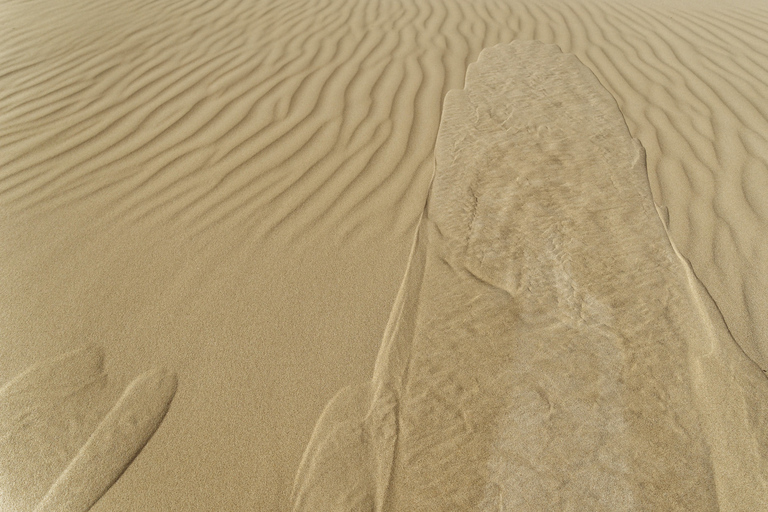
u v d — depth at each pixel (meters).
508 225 2.54
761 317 2.05
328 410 1.83
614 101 3.47
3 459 1.70
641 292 2.19
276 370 1.96
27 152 3.12
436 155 2.99
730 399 1.82
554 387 1.89
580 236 2.46
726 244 2.36
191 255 2.42
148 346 2.04
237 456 1.71
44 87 3.80
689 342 2.00
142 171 2.94
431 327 2.10
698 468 1.66
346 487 1.63
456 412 1.82
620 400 1.84
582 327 2.08
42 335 2.08
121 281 2.30
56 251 2.45
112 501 1.61
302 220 2.59
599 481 1.65
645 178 2.77
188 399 1.87
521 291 2.23
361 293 2.24
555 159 2.93
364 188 2.77
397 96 3.57
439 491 1.63
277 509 1.59
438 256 2.39
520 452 1.72
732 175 2.77
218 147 3.12
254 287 2.27
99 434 1.77
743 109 3.38
